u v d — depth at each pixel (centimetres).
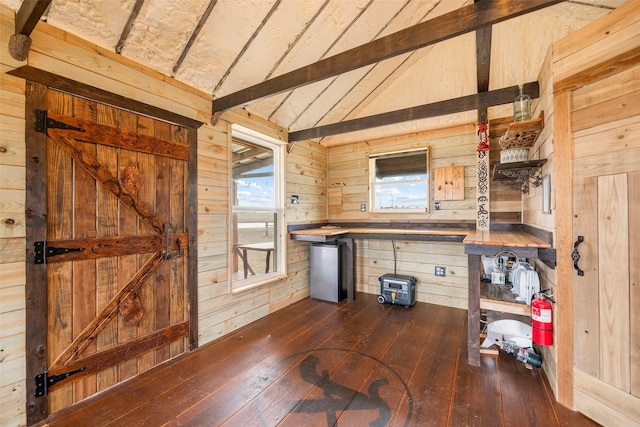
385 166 413
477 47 202
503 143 236
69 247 173
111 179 193
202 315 254
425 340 262
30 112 158
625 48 144
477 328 219
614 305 150
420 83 360
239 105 252
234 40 223
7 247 151
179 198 237
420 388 190
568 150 168
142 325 211
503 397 180
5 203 150
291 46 248
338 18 239
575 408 166
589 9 238
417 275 380
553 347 185
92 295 184
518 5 149
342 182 439
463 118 340
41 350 162
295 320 312
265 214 357
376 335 273
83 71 180
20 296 155
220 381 199
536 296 202
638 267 141
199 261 252
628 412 144
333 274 376
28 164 157
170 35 201
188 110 245
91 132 182
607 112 151
